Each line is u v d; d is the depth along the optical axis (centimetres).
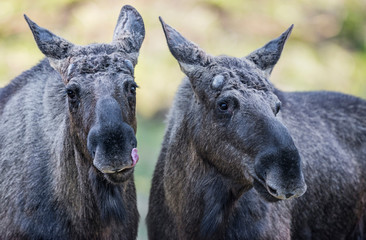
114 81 2403
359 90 7019
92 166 2497
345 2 7225
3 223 2655
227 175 2570
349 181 3184
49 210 2602
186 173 2733
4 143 2753
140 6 6450
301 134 3048
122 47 2569
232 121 2469
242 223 2712
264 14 6669
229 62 2589
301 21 6738
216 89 2519
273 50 2680
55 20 6475
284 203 2853
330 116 3256
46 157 2655
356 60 7162
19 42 6372
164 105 6412
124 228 2698
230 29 6619
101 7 6400
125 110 2398
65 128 2553
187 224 2747
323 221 3136
